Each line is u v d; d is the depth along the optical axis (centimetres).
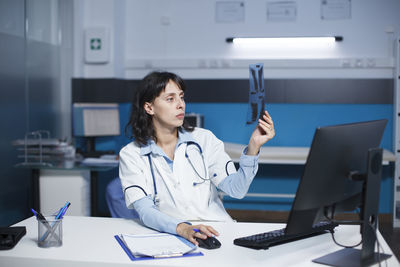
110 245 150
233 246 149
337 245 150
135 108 188
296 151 421
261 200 473
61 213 151
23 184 400
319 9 451
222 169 192
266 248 145
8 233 153
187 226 156
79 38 450
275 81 457
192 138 190
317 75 455
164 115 181
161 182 186
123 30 475
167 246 145
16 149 385
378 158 136
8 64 372
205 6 468
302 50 455
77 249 146
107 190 304
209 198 192
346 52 450
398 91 426
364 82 448
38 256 139
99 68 455
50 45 439
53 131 446
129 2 480
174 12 473
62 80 459
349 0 446
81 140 464
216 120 470
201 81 468
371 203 134
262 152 410
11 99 377
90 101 455
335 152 127
